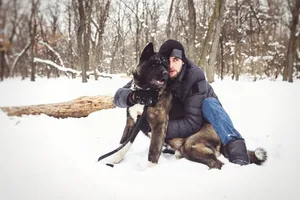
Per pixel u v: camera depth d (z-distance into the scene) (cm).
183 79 270
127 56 2245
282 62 1080
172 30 1547
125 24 1964
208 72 861
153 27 1678
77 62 770
